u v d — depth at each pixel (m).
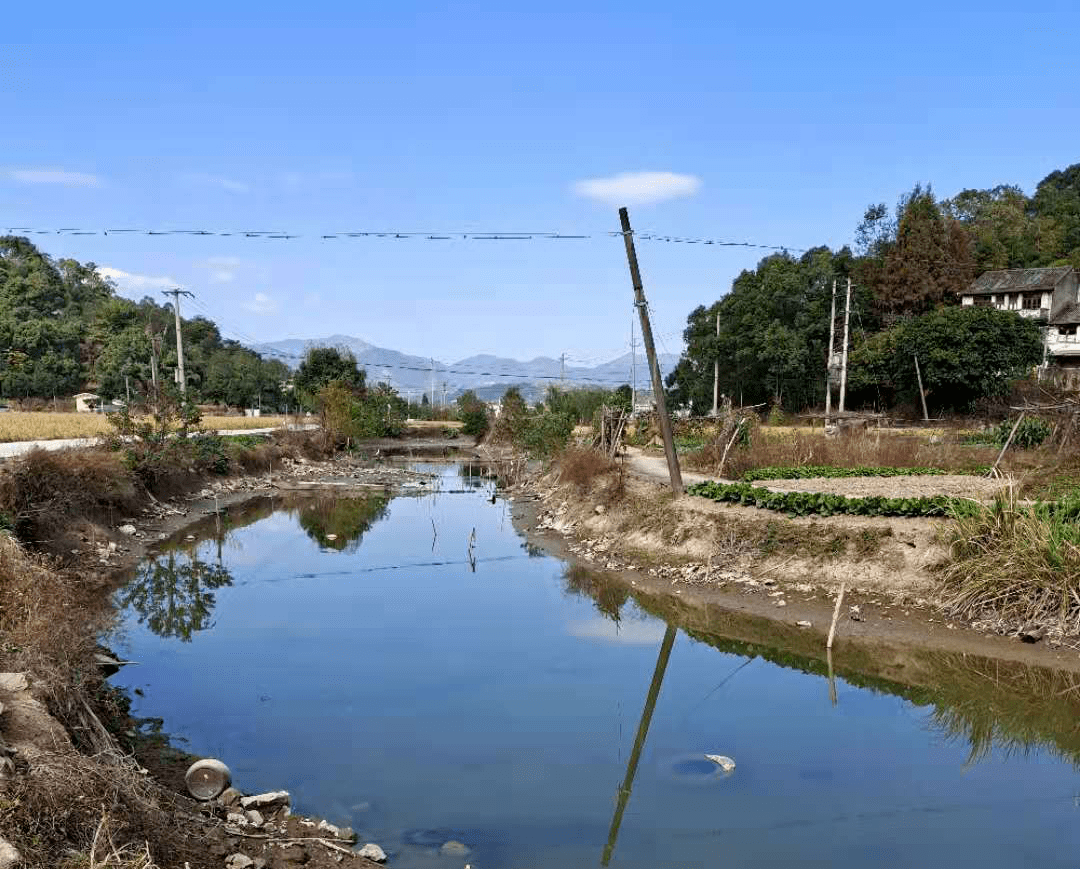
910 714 9.46
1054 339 52.03
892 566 13.58
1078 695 9.80
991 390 40.94
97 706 8.85
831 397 50.62
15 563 9.98
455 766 7.94
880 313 54.06
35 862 4.41
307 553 19.44
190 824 6.26
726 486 17.64
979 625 11.76
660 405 18.44
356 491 32.09
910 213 55.56
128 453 23.12
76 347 82.50
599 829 6.72
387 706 9.54
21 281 90.31
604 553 18.23
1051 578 11.57
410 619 13.55
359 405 53.50
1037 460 20.70
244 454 33.69
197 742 8.46
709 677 10.73
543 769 7.89
